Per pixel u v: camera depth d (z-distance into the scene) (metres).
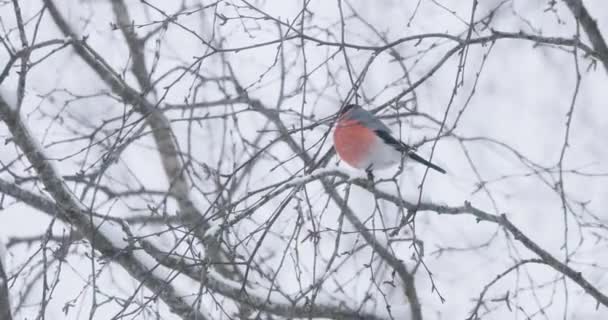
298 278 7.59
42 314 7.27
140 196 11.64
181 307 10.22
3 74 8.62
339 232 7.11
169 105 10.95
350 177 8.43
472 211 9.94
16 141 9.64
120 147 8.21
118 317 6.94
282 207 7.45
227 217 7.45
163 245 10.92
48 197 10.49
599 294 9.80
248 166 10.16
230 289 10.40
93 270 7.20
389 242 7.15
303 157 9.41
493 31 9.27
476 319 8.48
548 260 9.78
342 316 10.73
